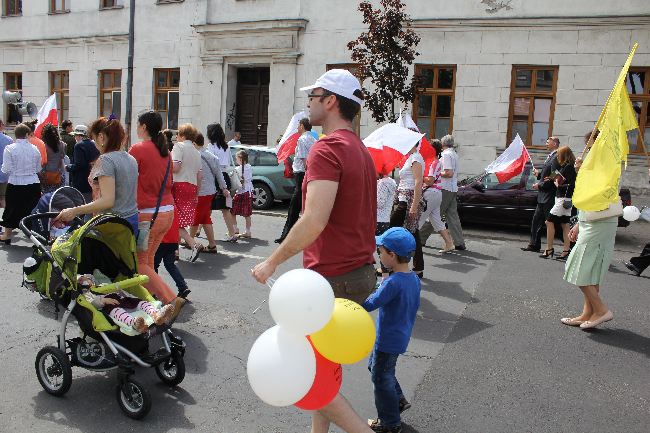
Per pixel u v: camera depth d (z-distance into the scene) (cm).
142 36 1970
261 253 867
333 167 270
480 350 516
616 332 574
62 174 983
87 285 394
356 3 1627
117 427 365
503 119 1500
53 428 361
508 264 859
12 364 447
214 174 854
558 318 612
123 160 463
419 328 568
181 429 365
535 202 1112
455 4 1512
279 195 1321
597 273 563
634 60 1380
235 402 403
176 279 605
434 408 407
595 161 548
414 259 750
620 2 1374
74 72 2134
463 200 1160
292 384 243
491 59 1495
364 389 432
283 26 1703
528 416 399
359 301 296
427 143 805
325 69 1683
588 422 394
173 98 1931
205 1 1841
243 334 530
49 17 2166
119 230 418
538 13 1443
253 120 1877
